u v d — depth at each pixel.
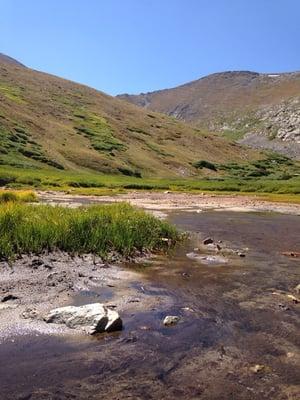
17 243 13.77
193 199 46.59
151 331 8.26
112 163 110.06
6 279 11.05
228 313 9.38
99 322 8.10
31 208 19.47
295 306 9.92
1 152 90.38
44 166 92.12
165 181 91.00
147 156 133.00
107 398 6.03
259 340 8.02
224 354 7.42
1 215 15.65
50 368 6.75
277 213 32.06
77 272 12.20
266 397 6.16
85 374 6.62
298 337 8.19
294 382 6.58
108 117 160.75
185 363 7.07
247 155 177.25
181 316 9.10
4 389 6.17
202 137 179.62
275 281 12.05
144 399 6.04
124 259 14.14
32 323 8.27
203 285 11.49
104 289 10.80
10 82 161.62
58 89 178.00
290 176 130.88
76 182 68.44
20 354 7.15
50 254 13.90
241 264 14.07
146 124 171.50
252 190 70.31
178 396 6.14
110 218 17.44
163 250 15.93
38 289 10.41
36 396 6.02
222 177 127.31
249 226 23.83
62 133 123.75
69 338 7.77
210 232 21.11
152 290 10.91
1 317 8.47
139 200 42.56
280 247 17.41
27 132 110.06
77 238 14.80
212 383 6.49
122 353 7.31
